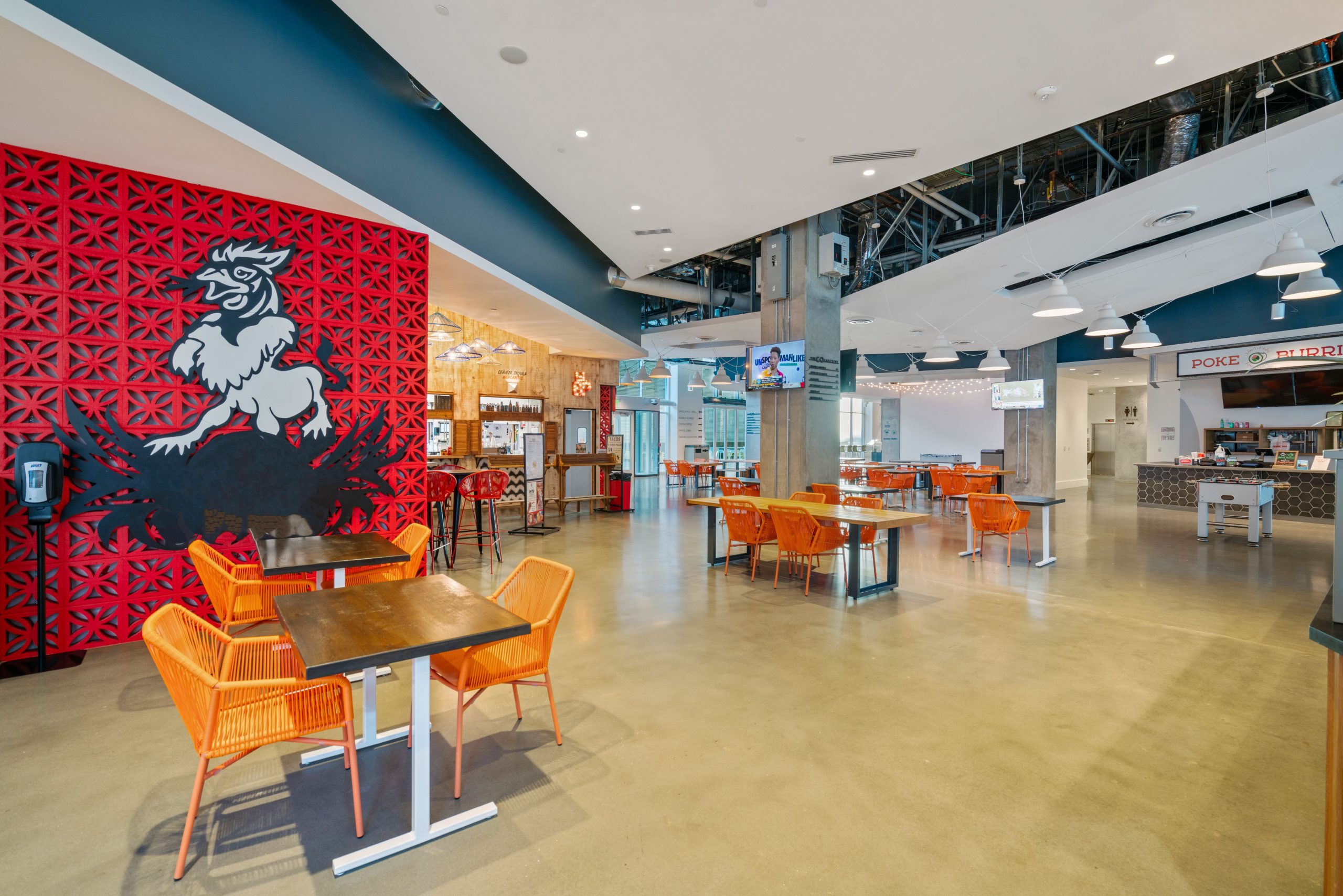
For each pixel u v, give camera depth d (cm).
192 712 188
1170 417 1319
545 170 579
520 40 392
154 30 327
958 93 440
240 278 440
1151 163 757
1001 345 1470
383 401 503
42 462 353
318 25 433
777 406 870
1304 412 1146
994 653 386
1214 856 196
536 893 181
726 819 216
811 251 833
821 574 617
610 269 1009
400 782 241
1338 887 150
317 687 216
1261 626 445
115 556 402
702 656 381
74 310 388
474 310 833
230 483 438
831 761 254
